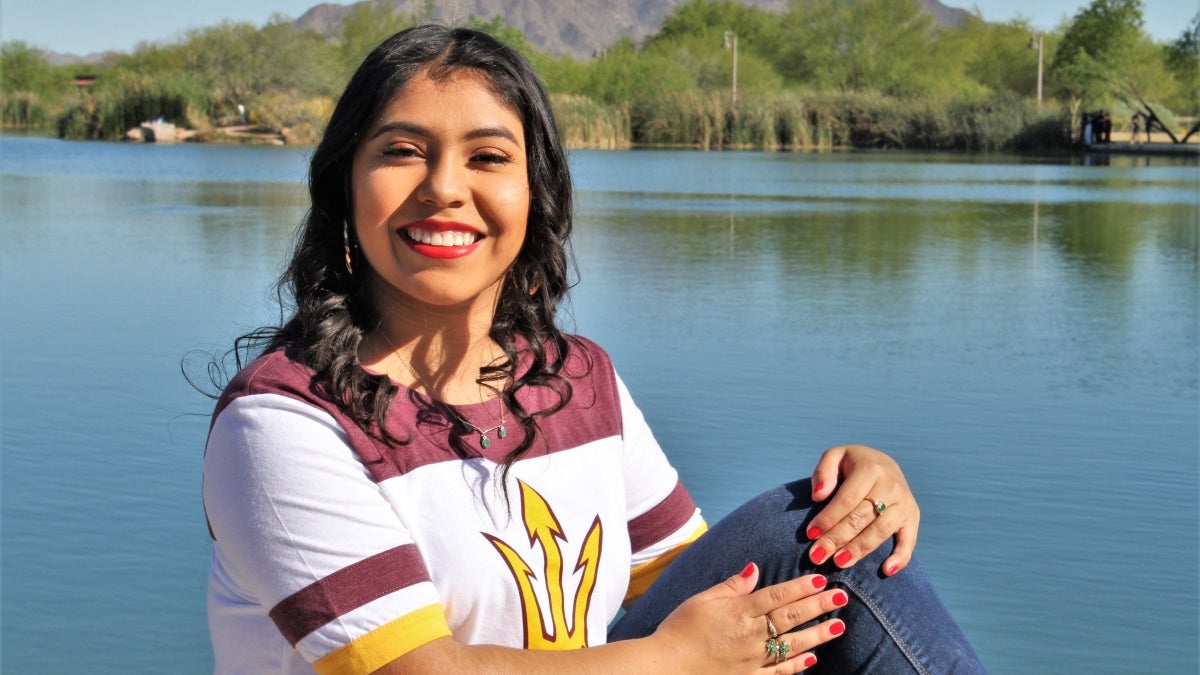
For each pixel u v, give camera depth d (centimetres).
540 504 161
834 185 2019
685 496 199
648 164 2697
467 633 155
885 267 955
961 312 745
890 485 170
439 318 165
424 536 152
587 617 163
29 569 320
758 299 773
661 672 153
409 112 158
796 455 425
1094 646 282
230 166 2364
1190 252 1106
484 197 159
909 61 5959
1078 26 4503
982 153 3862
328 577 145
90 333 632
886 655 166
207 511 153
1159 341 661
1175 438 461
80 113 4006
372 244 159
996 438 455
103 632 286
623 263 942
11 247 989
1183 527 363
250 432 148
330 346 154
